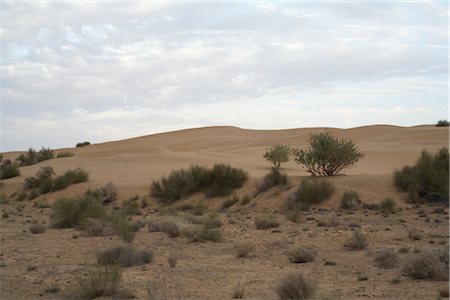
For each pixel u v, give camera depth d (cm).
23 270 1404
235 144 9838
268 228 2305
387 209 2800
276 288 1084
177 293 1097
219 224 2447
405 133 8950
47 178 4797
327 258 1545
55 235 2177
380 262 1439
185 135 12575
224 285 1189
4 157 10200
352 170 5228
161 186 4147
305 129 11350
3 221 2783
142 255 1515
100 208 2734
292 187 3478
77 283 1185
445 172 3109
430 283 1183
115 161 6550
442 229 2106
